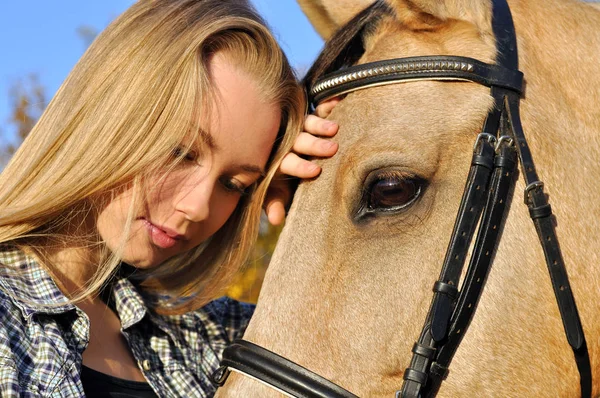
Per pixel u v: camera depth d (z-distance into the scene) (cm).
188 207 190
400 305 167
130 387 201
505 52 183
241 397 171
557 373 174
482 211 171
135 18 193
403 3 189
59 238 197
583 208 179
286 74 197
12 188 191
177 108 182
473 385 168
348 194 174
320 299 171
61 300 183
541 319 173
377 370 166
